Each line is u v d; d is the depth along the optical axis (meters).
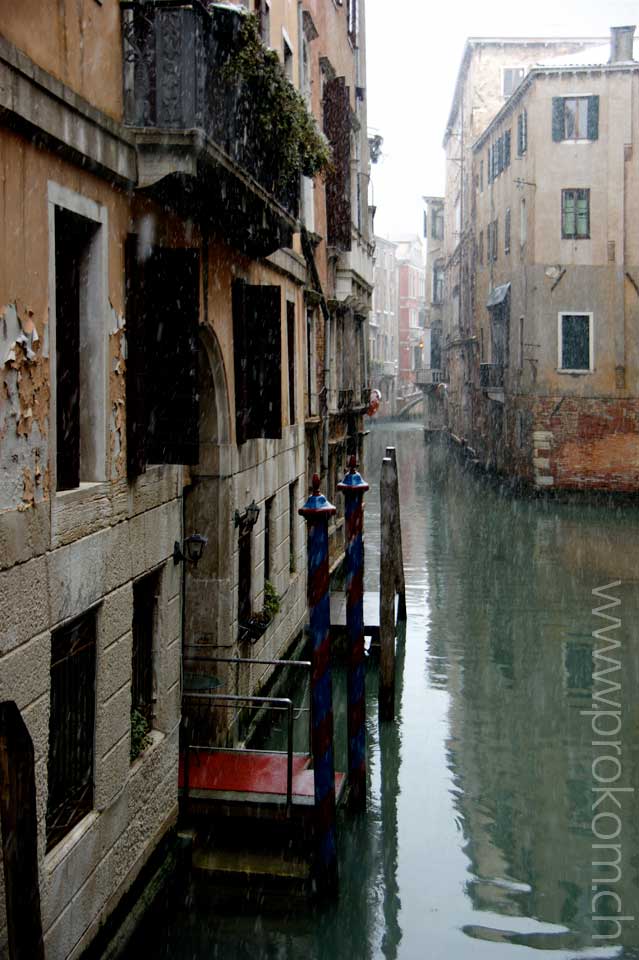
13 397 5.14
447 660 15.17
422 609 18.16
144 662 7.75
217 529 9.98
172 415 7.12
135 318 6.84
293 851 8.40
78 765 6.30
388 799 10.38
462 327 48.38
